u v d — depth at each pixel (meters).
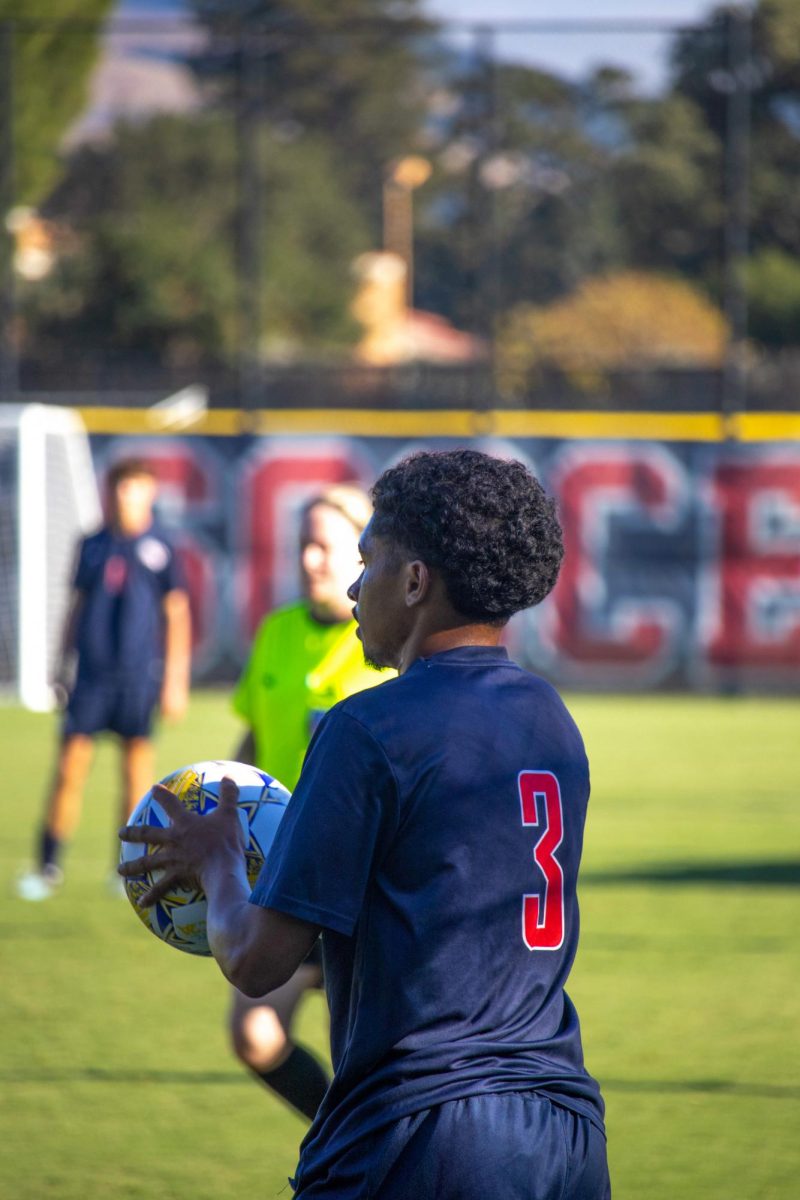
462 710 8.20
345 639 15.70
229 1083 18.62
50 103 94.56
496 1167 7.70
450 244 122.50
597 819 35.59
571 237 96.06
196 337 119.62
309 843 7.87
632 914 27.16
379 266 135.38
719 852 32.25
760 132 92.56
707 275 98.75
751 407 86.62
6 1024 21.02
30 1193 15.10
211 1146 16.48
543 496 8.59
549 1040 8.16
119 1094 18.20
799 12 89.19
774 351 101.69
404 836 7.96
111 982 23.17
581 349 96.50
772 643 53.75
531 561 8.44
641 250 96.75
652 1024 20.89
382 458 53.94
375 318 137.62
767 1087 18.33
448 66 87.00
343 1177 7.89
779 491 53.31
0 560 54.19
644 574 53.72
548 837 8.25
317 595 15.66
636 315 95.44
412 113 128.25
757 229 99.56
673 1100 17.84
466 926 7.96
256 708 16.16
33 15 112.88
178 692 29.55
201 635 54.50
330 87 128.62
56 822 28.86
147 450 54.12
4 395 61.94
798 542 53.34
